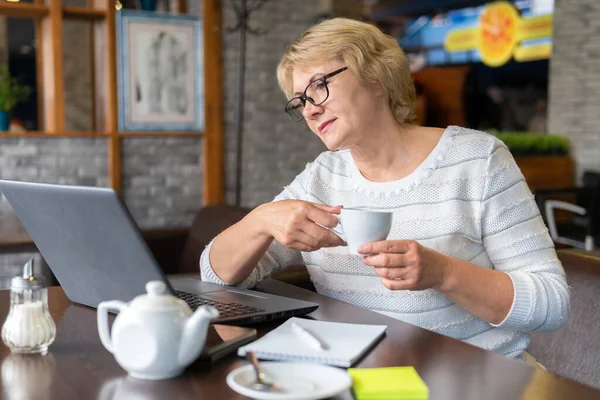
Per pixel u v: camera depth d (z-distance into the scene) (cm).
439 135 152
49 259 130
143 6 352
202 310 90
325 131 145
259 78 380
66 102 353
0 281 326
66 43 351
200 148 368
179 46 354
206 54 360
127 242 108
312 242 129
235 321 118
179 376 93
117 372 94
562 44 587
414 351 105
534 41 602
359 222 114
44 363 99
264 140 384
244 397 85
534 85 607
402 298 146
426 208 147
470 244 145
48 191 111
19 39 346
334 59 141
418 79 651
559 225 457
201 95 362
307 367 92
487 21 622
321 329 113
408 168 151
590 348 154
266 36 380
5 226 319
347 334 111
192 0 366
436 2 641
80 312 129
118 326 91
